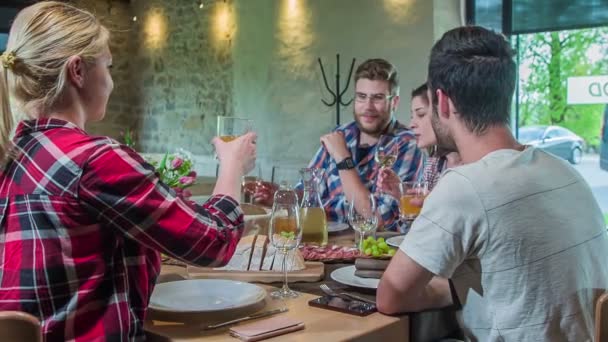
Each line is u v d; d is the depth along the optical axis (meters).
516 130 4.40
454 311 1.42
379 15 4.85
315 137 5.46
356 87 2.90
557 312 1.26
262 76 5.94
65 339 1.12
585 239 1.30
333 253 1.92
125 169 1.13
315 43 5.39
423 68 4.57
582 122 4.14
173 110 7.09
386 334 1.29
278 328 1.23
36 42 1.16
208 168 6.62
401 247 1.32
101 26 1.25
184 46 6.88
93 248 1.15
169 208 1.16
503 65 1.32
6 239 1.14
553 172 1.31
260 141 6.01
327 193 2.86
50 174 1.13
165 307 1.32
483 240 1.25
